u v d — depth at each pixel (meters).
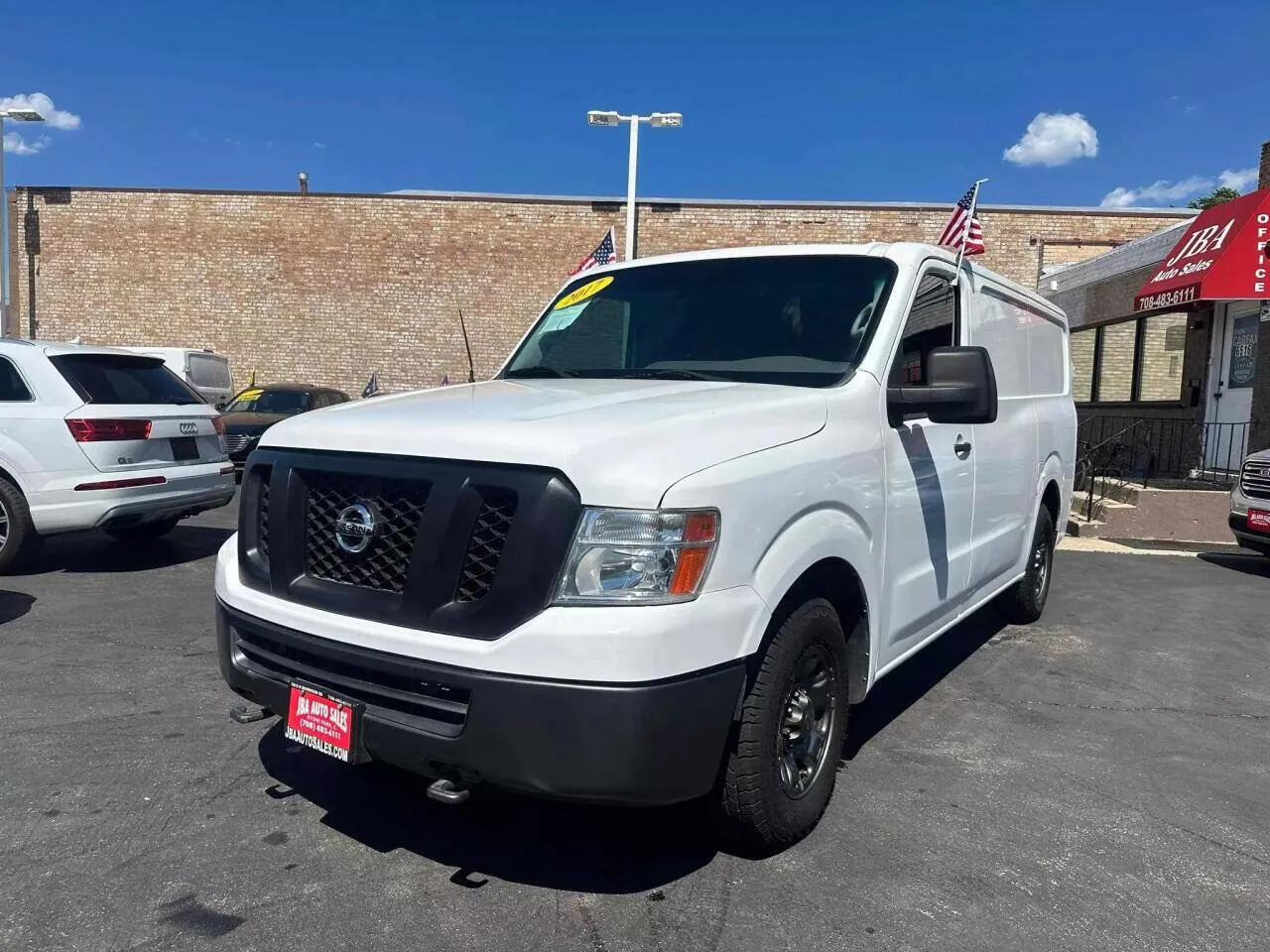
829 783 3.17
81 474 6.88
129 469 7.08
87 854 2.95
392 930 2.55
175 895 2.72
